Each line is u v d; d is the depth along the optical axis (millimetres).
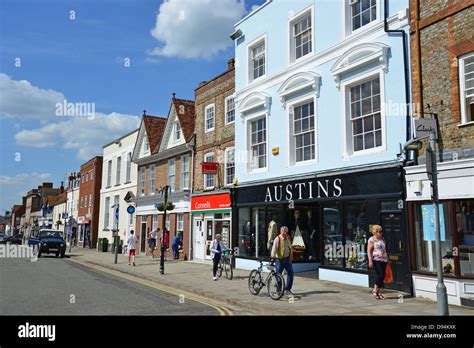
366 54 12742
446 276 9969
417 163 11000
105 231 36656
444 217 10273
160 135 30562
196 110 23922
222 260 15477
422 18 11234
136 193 31281
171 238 25234
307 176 14758
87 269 19609
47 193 80875
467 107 10016
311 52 15258
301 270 15766
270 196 16656
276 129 16719
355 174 12836
